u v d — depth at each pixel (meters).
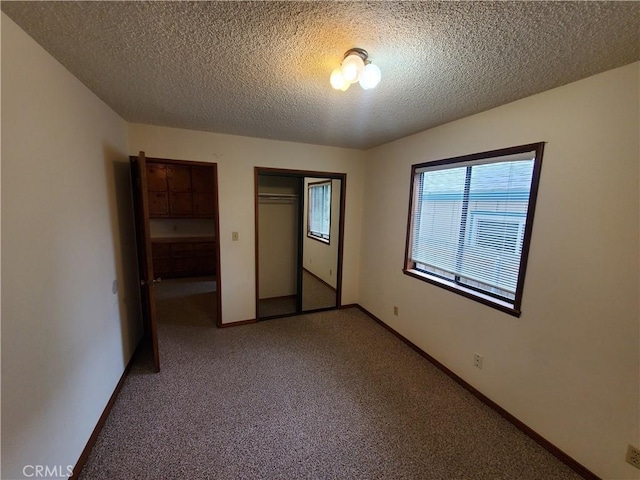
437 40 1.27
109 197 2.23
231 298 3.45
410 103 2.06
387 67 1.52
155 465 1.61
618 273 1.46
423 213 2.93
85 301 1.73
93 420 1.77
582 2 0.99
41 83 1.34
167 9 1.09
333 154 3.74
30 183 1.24
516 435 1.90
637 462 1.41
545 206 1.77
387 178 3.43
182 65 1.56
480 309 2.24
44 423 1.29
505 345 2.04
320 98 2.00
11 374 1.09
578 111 1.60
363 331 3.44
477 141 2.25
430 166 2.75
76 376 1.58
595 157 1.53
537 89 1.75
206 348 2.95
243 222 3.38
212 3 1.05
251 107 2.23
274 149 3.40
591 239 1.56
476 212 2.31
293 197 3.95
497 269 2.15
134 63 1.53
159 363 2.60
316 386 2.36
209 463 1.63
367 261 3.92
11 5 1.05
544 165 1.77
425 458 1.71
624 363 1.45
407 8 1.06
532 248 1.85
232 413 2.03
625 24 1.11
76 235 1.66
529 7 1.03
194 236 6.16
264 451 1.72
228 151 3.18
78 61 1.50
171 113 2.42
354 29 1.21
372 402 2.18
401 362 2.76
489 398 2.17
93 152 1.94
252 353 2.87
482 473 1.62
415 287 2.97
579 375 1.63
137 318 2.94
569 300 1.67
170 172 5.53
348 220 4.00
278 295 4.09
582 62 1.41
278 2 1.04
